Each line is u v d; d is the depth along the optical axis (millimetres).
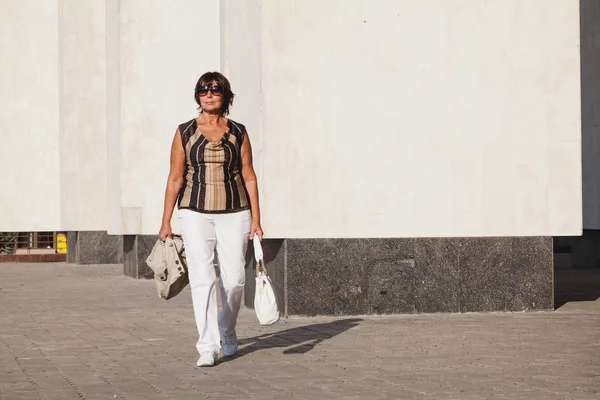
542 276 16500
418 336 13164
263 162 15719
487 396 8766
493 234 16297
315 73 15820
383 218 15984
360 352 11680
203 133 10938
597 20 27078
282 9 15742
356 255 15828
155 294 20797
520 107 16375
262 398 8742
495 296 16297
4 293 21297
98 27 33688
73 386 9516
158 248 10930
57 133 35906
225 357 11414
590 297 19047
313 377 9891
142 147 26016
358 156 15945
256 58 15883
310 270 15656
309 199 15820
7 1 35688
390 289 15945
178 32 25766
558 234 16516
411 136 16078
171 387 9391
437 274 16094
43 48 35844
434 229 16141
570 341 12609
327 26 15852
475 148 16250
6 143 35750
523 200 16391
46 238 39906
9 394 9078
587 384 9398
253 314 16219
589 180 27453
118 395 8984
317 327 14297
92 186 33656
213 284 10914
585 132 27625
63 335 13719
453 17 16172
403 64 16047
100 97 33688
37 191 35812
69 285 23812
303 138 15820
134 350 12109
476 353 11539
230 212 10961
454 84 16188
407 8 16047
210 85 10898
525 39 16391
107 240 33844
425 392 8977
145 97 26000
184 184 11031
